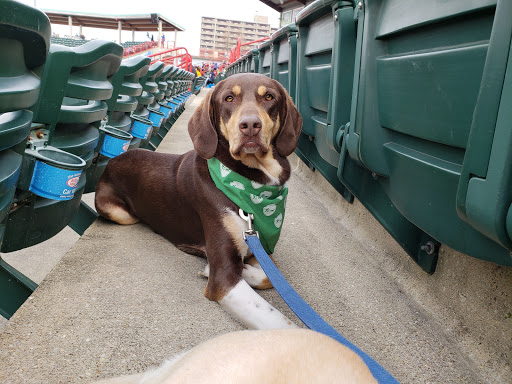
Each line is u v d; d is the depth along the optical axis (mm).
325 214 3363
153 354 1540
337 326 1791
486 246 1281
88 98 2219
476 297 1673
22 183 1687
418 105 1436
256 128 1911
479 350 1576
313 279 2201
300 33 3211
